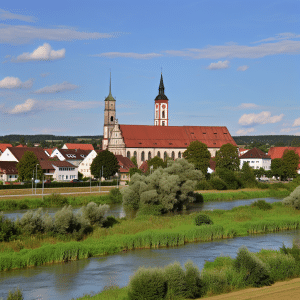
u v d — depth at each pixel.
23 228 74.75
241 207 115.75
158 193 111.25
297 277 57.84
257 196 161.00
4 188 144.88
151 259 68.75
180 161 124.69
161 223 90.19
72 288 55.94
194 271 51.34
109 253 72.19
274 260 58.72
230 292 51.88
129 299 48.09
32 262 65.25
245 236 86.50
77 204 128.12
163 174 117.12
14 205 117.62
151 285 47.81
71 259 68.50
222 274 53.44
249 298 49.41
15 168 180.88
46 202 124.06
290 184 184.12
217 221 95.88
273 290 52.34
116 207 123.25
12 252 67.56
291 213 108.44
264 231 91.44
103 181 177.12
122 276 60.62
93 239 76.62
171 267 50.53
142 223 89.44
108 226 88.00
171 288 49.41
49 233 75.62
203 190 169.75
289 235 87.44
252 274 54.38
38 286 56.62
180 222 91.94
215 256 70.38
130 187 114.00
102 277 60.19
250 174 184.38
